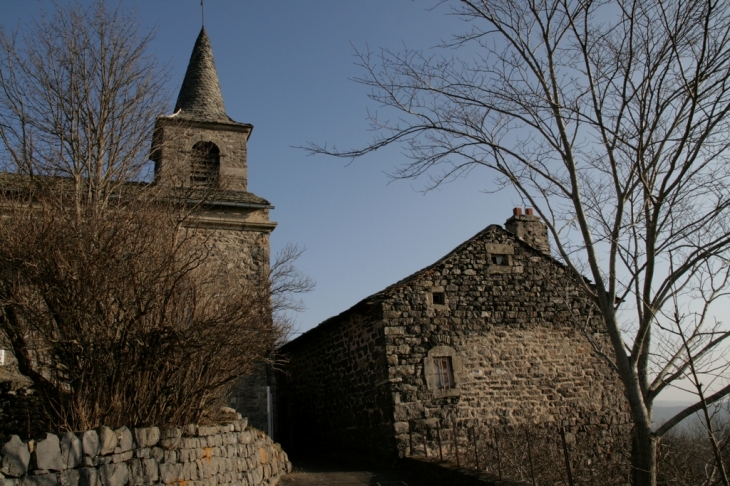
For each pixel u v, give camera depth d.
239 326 7.30
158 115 10.81
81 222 6.55
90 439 5.25
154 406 6.61
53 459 4.83
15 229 6.01
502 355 13.37
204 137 16.17
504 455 11.00
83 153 9.61
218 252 14.18
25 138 8.88
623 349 5.96
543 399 13.39
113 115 10.10
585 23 6.14
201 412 7.69
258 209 14.97
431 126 6.63
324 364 15.78
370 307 13.17
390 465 11.85
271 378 13.56
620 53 6.00
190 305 7.35
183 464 6.53
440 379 12.71
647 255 5.91
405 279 13.61
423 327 12.91
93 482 5.14
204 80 17.73
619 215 6.12
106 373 6.14
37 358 6.33
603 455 13.05
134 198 8.30
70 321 5.96
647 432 5.75
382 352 12.55
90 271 5.96
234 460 8.01
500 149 6.62
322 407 15.66
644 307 5.91
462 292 13.57
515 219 15.71
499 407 12.90
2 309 6.02
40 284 5.89
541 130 6.47
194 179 14.36
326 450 15.17
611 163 6.13
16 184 7.75
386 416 12.26
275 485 9.98
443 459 11.00
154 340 6.43
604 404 13.88
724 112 5.49
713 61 5.49
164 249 6.99
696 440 7.25
